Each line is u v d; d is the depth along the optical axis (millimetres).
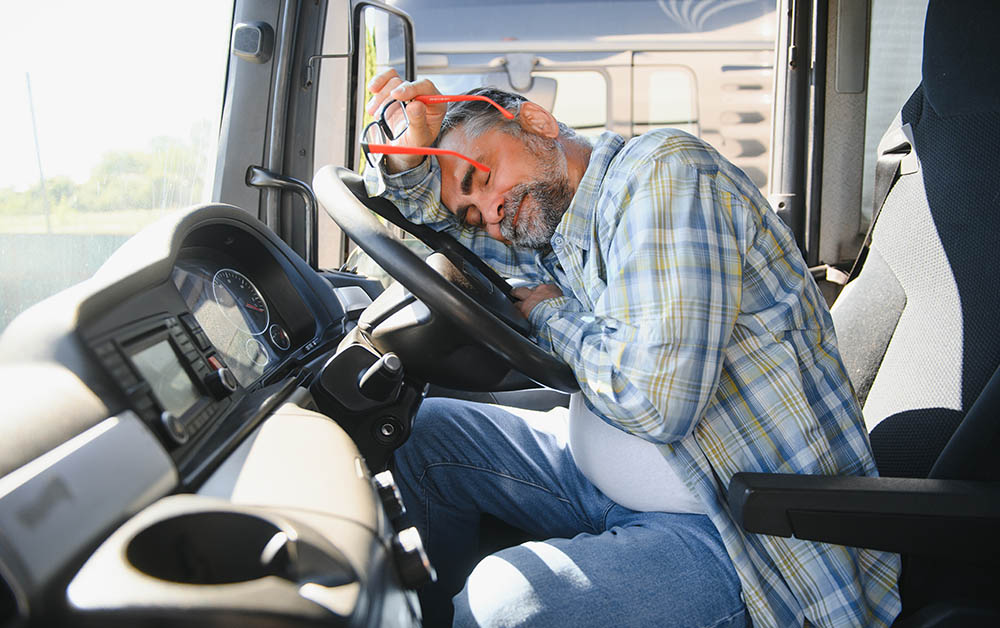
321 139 2027
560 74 4676
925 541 905
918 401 1215
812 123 2320
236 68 1885
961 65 1217
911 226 1328
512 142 1151
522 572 961
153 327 829
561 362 1065
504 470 1318
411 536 677
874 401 1324
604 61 4691
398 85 1202
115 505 571
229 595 482
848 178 2338
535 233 1204
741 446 1062
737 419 1067
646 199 1039
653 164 1055
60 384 642
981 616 978
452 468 1332
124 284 801
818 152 2330
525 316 1177
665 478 1099
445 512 1354
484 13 4609
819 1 2262
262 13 1863
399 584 641
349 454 783
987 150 1199
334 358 1091
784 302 1124
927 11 1276
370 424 1107
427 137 1160
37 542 492
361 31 1871
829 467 1075
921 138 1332
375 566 591
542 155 1163
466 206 1199
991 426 965
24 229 1275
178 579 536
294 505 641
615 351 1013
